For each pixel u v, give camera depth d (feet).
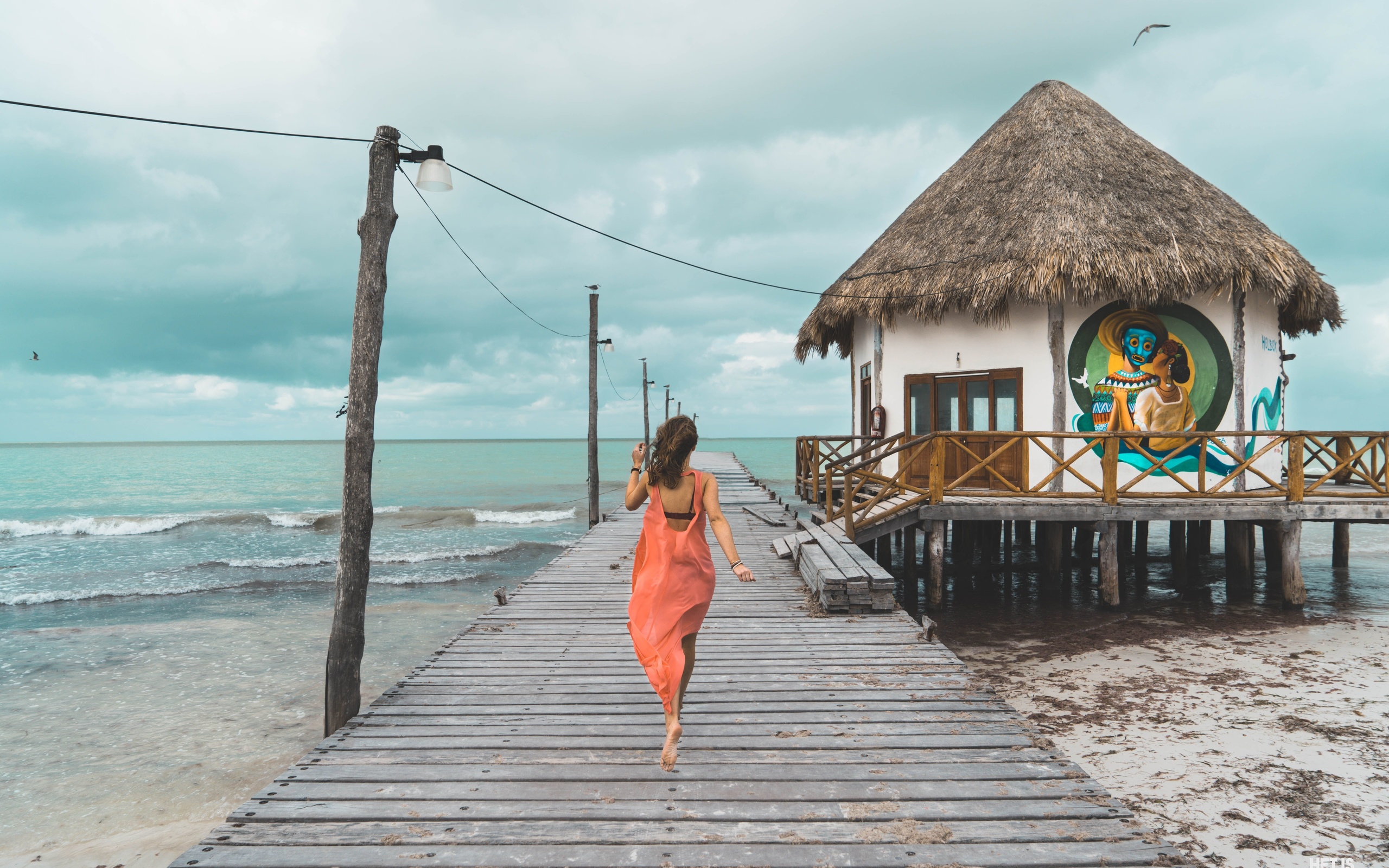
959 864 9.10
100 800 21.57
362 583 15.58
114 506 124.06
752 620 22.82
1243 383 38.04
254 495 145.69
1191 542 50.55
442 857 9.39
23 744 25.67
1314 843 15.34
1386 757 19.54
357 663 15.40
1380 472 41.83
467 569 62.13
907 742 12.92
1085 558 46.29
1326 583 45.06
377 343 16.25
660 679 11.16
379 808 10.64
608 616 23.52
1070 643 31.42
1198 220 37.11
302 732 26.89
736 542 38.32
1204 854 14.98
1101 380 37.93
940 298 38.88
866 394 51.78
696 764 12.05
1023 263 36.24
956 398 41.88
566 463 279.69
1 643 38.78
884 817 10.25
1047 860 9.18
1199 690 25.21
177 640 39.42
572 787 11.27
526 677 17.20
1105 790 11.00
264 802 10.84
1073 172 39.47
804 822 10.17
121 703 29.73
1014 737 13.14
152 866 17.70
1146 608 37.86
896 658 18.45
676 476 11.87
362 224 16.30
